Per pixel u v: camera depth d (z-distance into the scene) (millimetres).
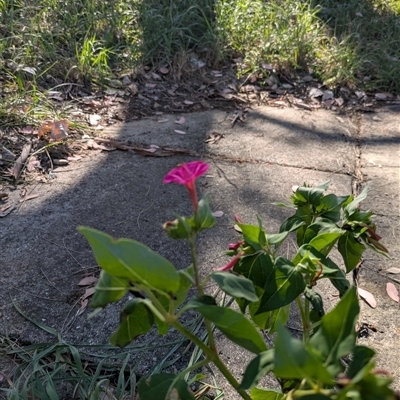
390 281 2318
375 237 1325
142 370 1855
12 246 2432
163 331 1280
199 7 4637
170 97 3953
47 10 4430
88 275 2285
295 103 4031
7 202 2729
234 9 4820
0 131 3223
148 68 4250
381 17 5273
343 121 3812
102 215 2666
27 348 1926
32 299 2152
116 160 3131
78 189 2850
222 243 2496
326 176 3119
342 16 5156
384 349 1978
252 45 4609
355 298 931
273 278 1226
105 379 1781
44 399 1705
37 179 2916
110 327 2027
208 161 3188
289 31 4625
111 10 4555
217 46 4422
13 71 3789
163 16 4566
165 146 3311
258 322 1407
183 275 1074
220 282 1067
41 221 2600
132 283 1023
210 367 1865
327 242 1295
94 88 3893
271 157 3275
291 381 1072
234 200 2836
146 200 2797
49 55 3947
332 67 4367
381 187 3039
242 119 3736
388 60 4484
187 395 1123
